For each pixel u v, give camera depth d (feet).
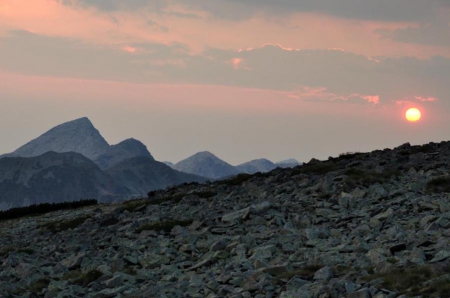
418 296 75.15
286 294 84.69
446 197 137.49
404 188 152.87
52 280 122.31
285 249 114.83
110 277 116.16
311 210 147.23
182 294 97.30
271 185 186.91
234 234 135.95
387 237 110.32
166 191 238.07
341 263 98.78
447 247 95.55
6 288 117.29
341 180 169.58
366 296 77.00
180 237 137.80
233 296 88.79
